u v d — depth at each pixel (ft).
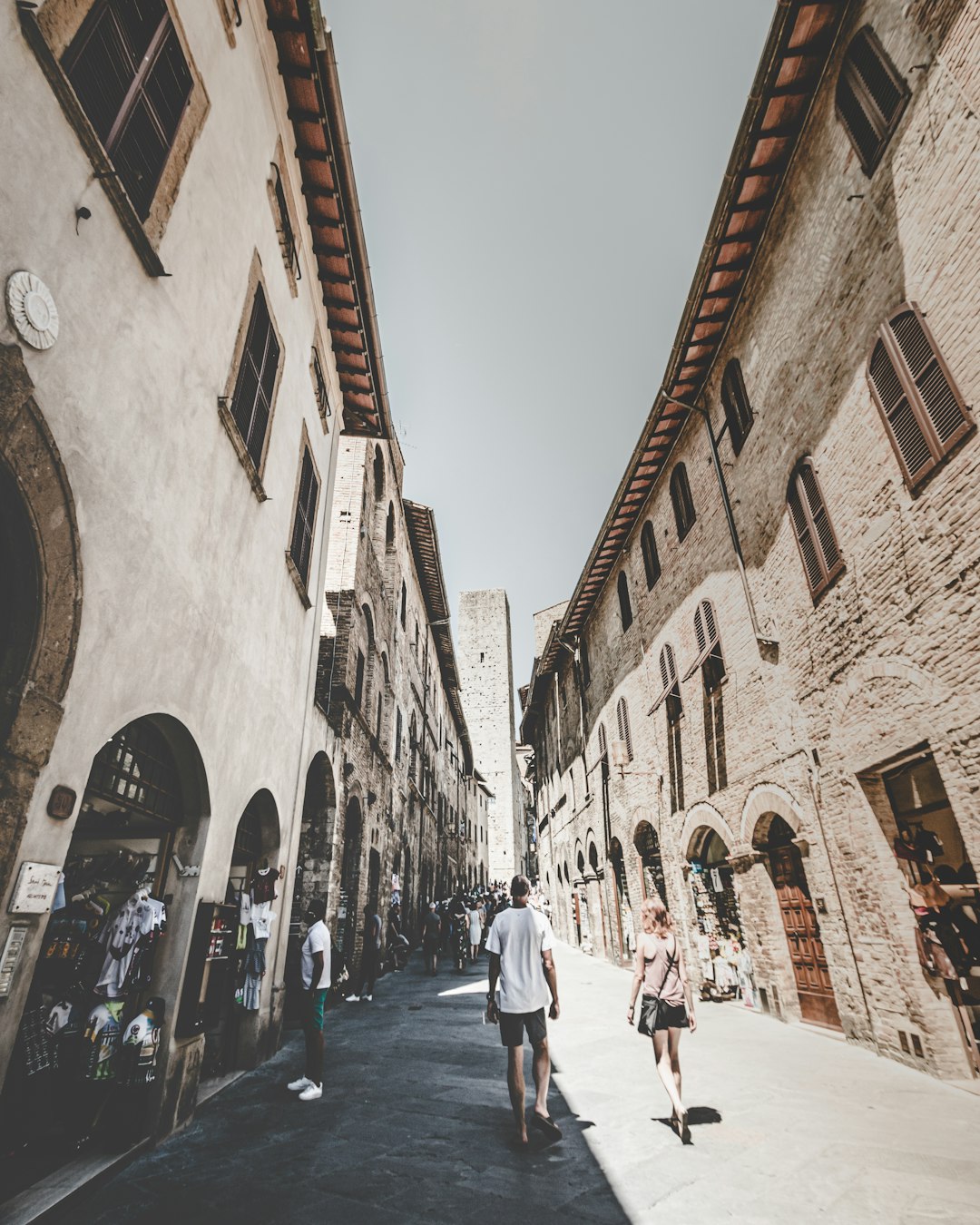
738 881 33.55
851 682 23.99
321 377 33.06
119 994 14.37
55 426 11.18
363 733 43.29
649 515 49.24
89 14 12.41
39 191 10.81
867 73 22.72
